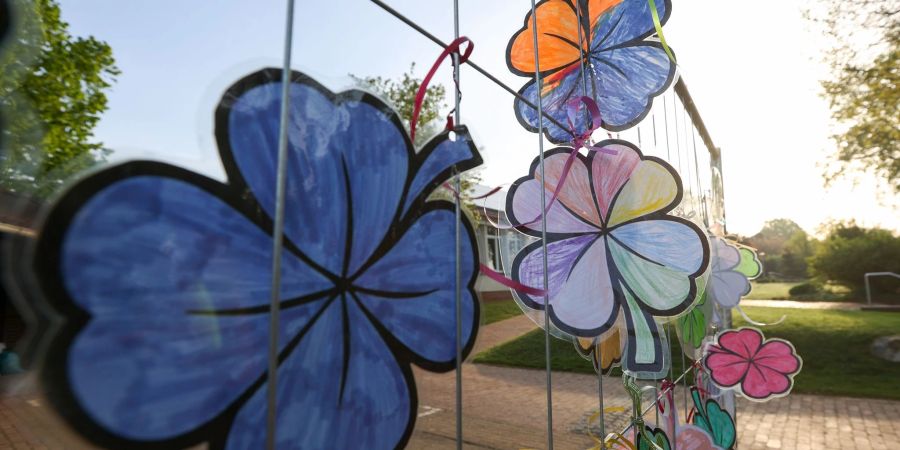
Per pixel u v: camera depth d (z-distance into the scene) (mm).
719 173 3832
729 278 3139
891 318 12828
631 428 1682
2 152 407
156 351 429
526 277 1291
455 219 812
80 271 387
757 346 2822
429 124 792
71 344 378
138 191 428
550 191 1348
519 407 5598
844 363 8781
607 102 1583
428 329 742
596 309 1339
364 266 653
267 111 534
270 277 522
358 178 647
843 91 11148
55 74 4867
